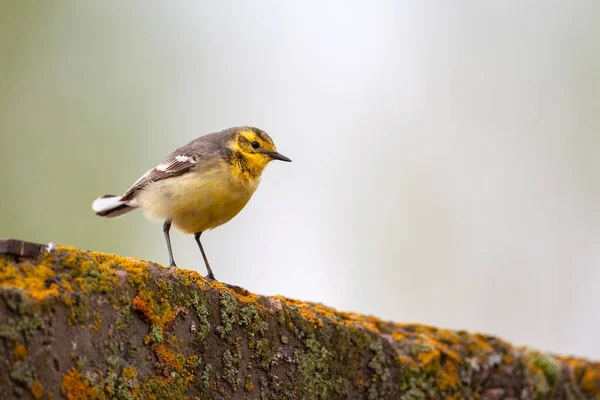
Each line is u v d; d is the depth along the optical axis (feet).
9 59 63.26
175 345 24.31
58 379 20.25
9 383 18.98
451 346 37.32
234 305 26.96
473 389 36.81
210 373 25.50
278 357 28.35
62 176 61.98
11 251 20.70
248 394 26.81
